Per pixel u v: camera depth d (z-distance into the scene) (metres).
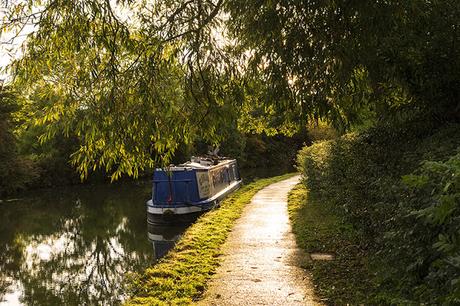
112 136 4.77
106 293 9.77
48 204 26.25
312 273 6.28
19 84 4.91
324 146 13.86
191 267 6.84
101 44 4.66
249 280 6.11
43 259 13.38
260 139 57.25
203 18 5.23
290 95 5.08
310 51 4.88
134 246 14.63
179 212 16.61
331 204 10.78
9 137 29.25
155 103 4.83
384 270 5.18
